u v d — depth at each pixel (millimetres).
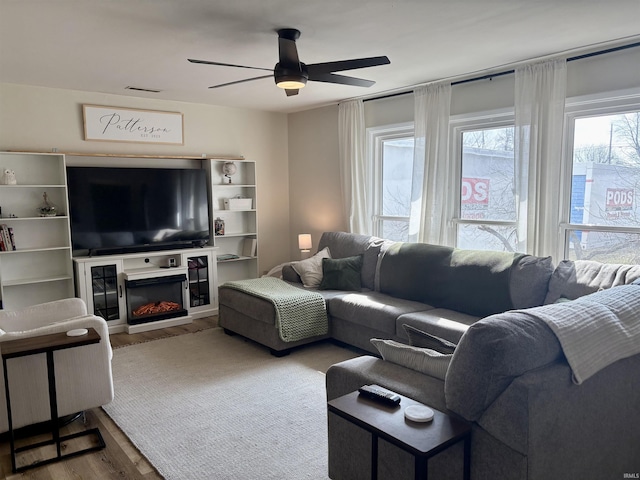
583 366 1732
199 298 5410
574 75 3664
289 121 6414
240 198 5926
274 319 3984
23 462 2520
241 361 3982
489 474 1693
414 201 4777
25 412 2691
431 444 1535
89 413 3076
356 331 4086
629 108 3439
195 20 2826
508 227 4289
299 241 5805
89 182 4785
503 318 1748
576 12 2775
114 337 4676
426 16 2814
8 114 4449
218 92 4949
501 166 4312
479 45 3408
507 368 1619
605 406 1901
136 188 5074
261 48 3408
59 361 2768
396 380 2076
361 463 2098
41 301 4719
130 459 2549
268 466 2455
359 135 5359
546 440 1644
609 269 3057
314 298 4184
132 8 2625
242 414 3035
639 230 3447
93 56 3559
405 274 4227
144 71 4031
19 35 3045
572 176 3822
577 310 1913
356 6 2641
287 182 6523
